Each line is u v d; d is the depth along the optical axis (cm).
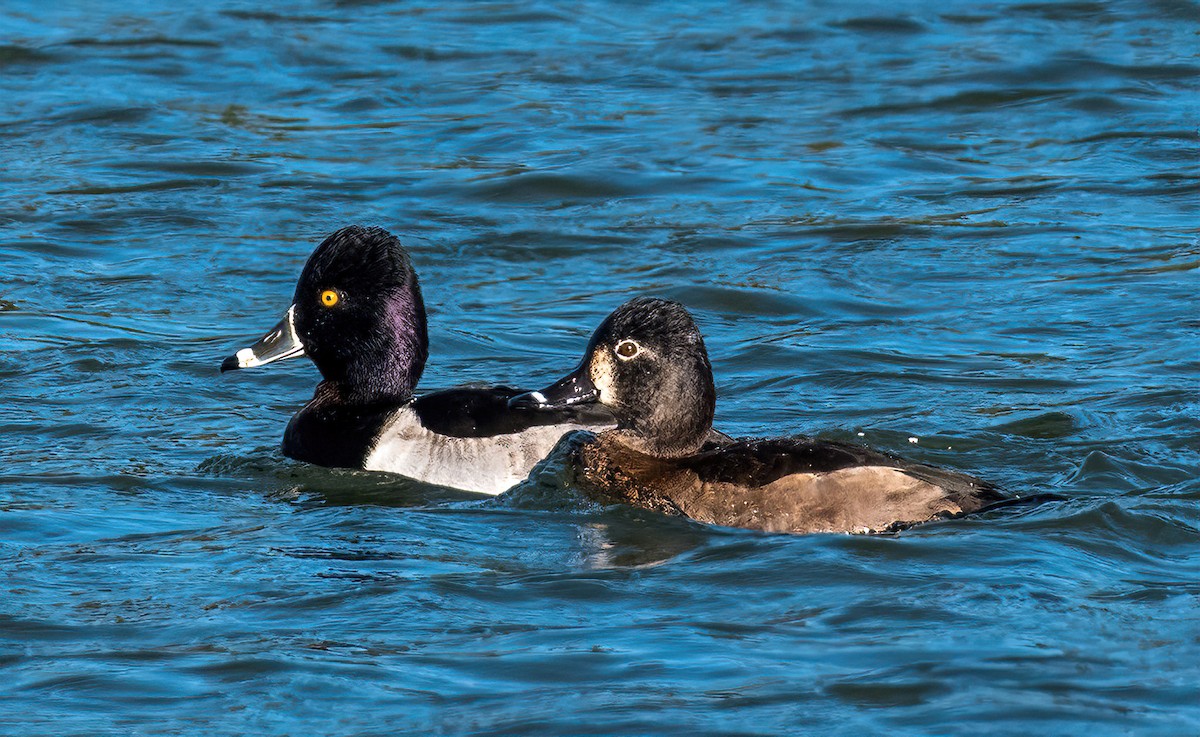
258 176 2180
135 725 838
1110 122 2383
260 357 1345
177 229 1989
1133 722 826
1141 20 2870
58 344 1633
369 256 1334
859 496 1113
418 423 1308
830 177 2186
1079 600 980
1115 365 1539
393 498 1247
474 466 1269
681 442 1223
